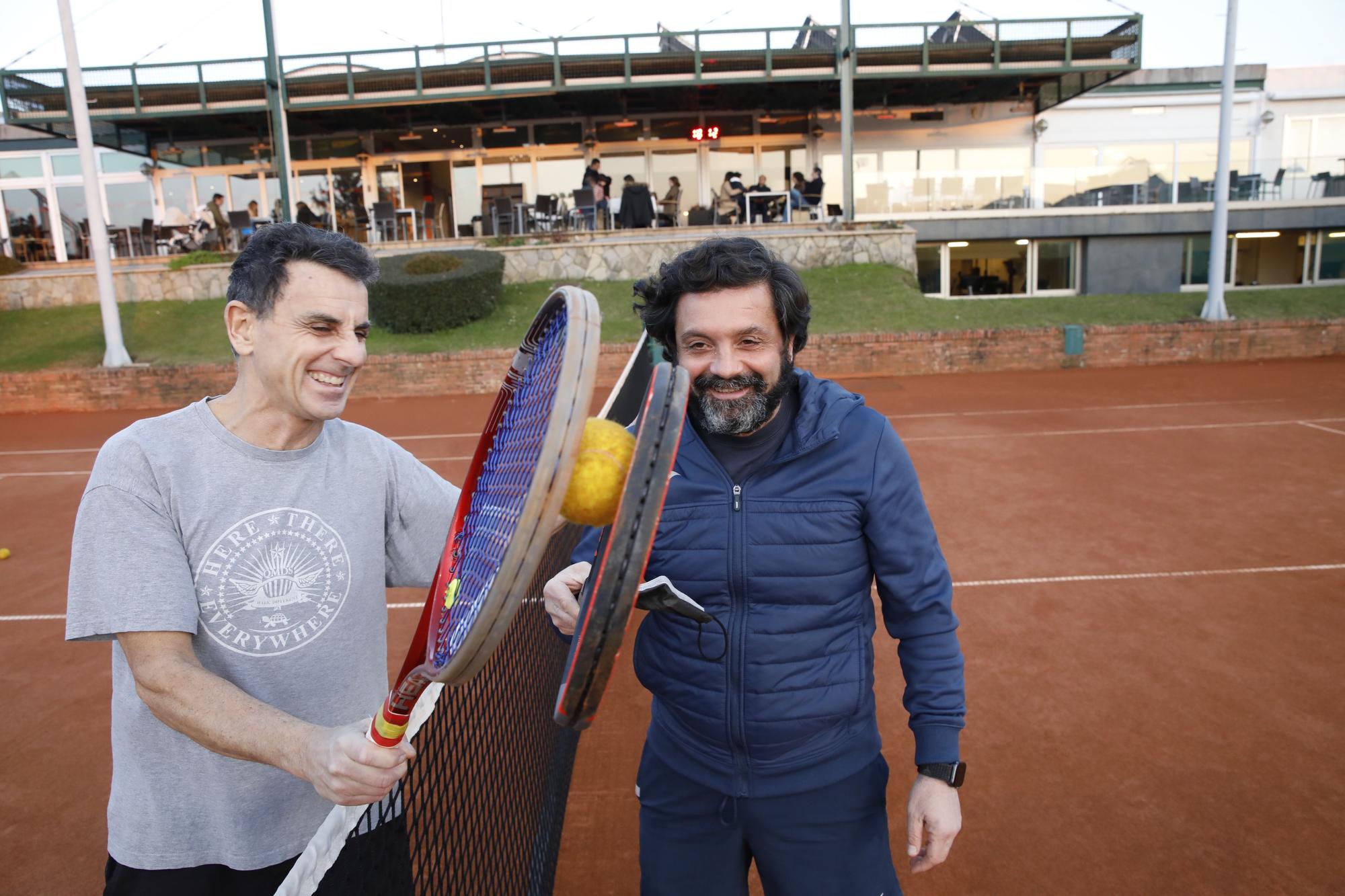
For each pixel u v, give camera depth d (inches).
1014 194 874.1
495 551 38.6
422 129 936.9
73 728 158.9
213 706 53.6
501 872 91.8
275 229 61.8
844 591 68.6
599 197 819.4
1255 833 117.6
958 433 430.3
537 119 933.2
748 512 67.7
